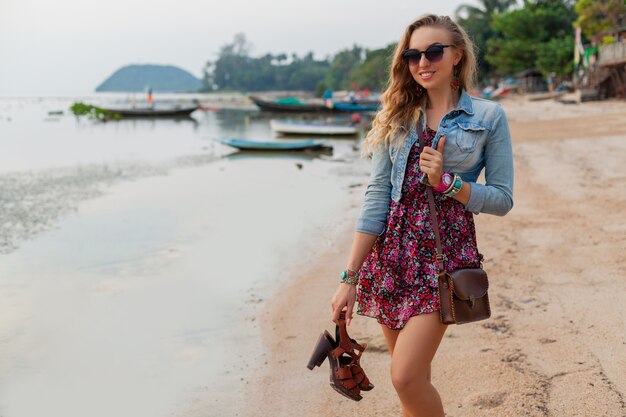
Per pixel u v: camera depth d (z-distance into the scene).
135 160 20.31
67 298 6.50
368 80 126.50
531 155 14.41
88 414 4.13
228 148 24.56
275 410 4.00
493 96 57.81
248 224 9.91
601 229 7.35
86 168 18.08
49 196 13.09
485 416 3.57
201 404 4.17
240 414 4.00
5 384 4.59
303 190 13.43
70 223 10.27
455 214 2.61
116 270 7.50
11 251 8.49
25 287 6.90
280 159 20.64
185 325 5.63
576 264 6.12
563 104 37.84
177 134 32.72
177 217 10.61
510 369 4.09
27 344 5.33
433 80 2.64
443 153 2.62
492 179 2.63
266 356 4.88
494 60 67.50
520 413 3.56
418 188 2.63
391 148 2.70
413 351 2.50
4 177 16.14
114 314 6.00
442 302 2.49
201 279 7.04
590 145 15.39
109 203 12.14
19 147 24.89
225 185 14.45
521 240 7.23
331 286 6.53
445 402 3.78
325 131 30.19
